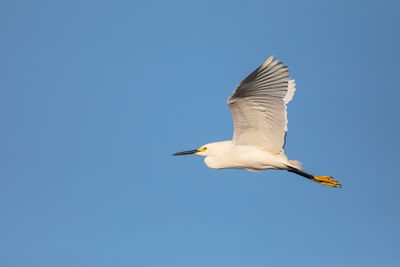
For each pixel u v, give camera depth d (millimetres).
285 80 12969
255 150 14625
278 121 13773
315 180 16047
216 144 15812
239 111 14047
